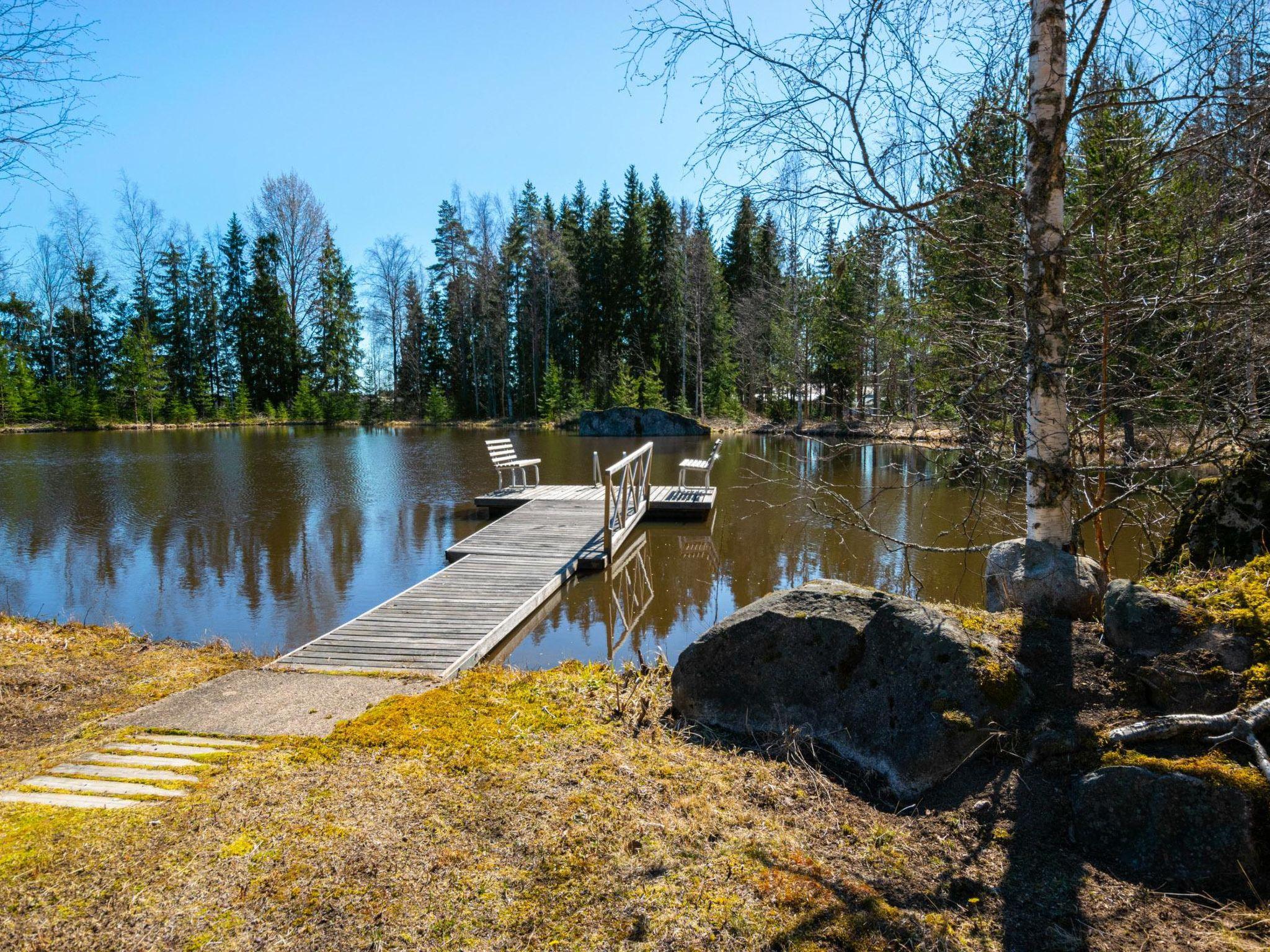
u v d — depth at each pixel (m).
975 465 4.11
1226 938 1.96
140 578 8.47
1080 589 3.27
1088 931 2.02
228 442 28.05
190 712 4.00
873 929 2.06
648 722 3.68
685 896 2.24
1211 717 2.46
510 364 43.69
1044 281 3.43
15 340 39.56
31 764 3.32
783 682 3.43
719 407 37.56
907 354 4.73
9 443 27.11
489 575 8.05
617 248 40.94
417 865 2.45
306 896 2.29
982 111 3.42
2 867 2.46
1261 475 4.73
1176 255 3.67
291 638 6.45
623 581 8.52
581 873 2.38
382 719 3.76
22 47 5.20
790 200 3.68
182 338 43.09
